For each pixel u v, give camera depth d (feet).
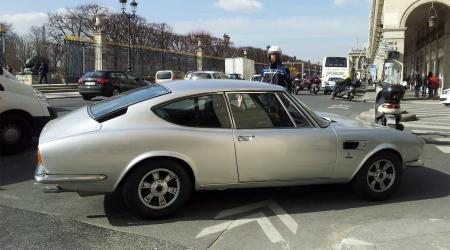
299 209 17.79
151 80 144.77
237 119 17.02
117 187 16.33
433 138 35.35
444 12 109.60
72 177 15.52
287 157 17.13
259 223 16.28
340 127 18.49
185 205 18.04
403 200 19.10
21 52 262.67
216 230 15.60
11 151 27.45
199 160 16.34
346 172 18.17
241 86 17.56
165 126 16.22
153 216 16.34
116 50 140.67
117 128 15.93
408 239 14.14
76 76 123.65
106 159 15.61
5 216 16.84
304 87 167.53
